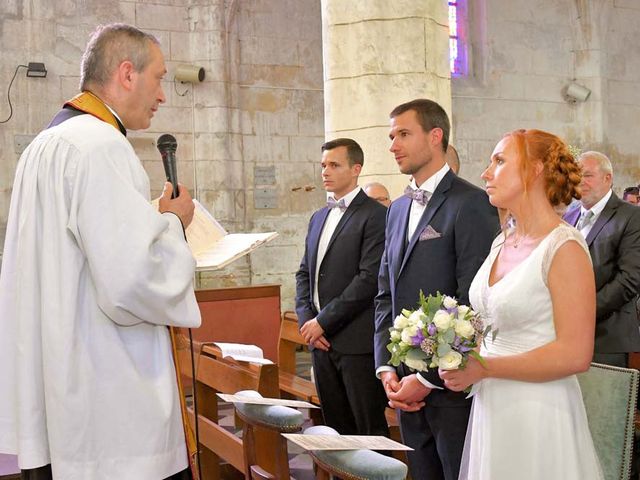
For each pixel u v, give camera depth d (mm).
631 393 2600
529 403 2473
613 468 2604
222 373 4289
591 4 12562
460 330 2367
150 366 2336
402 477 2438
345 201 4316
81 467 2207
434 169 3262
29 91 9586
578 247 2426
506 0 12312
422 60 5254
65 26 9789
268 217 10859
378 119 5254
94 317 2266
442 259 3117
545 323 2465
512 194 2551
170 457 2324
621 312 4477
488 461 2518
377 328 3402
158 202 2457
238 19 10641
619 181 12852
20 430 2268
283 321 5746
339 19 5359
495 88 12234
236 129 10594
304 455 5398
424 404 3062
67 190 2242
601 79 12617
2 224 9430
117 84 2395
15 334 2334
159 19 10281
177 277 2270
